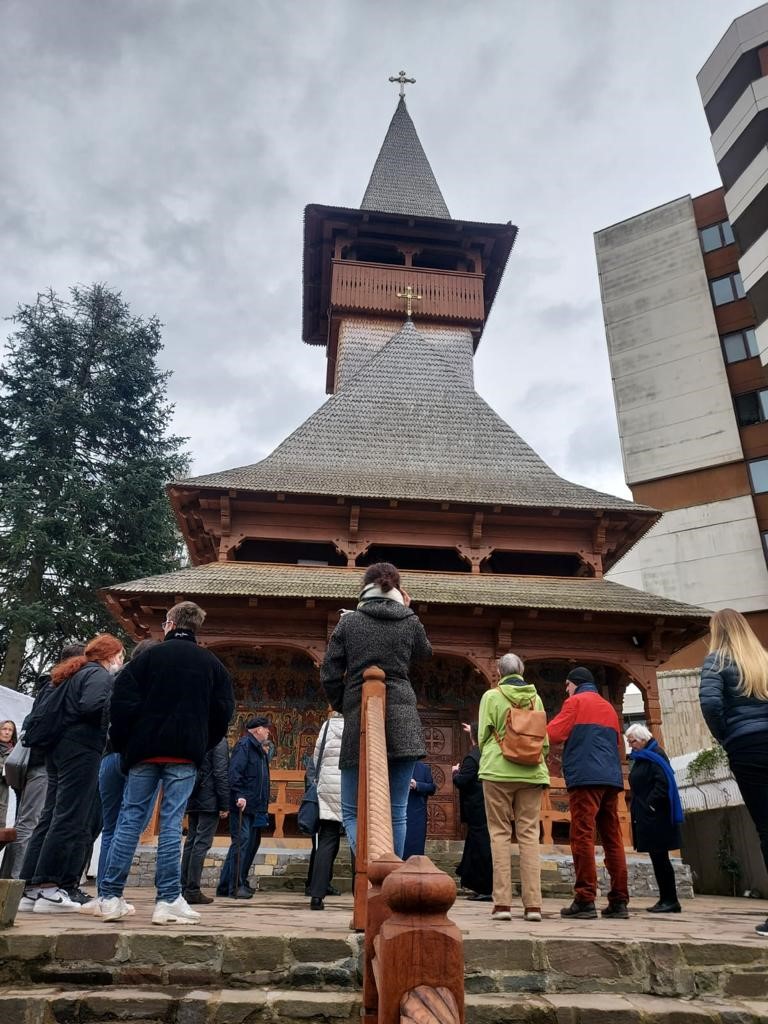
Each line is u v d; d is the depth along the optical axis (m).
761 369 36.28
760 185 32.09
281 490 16.97
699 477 36.25
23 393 28.78
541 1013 3.74
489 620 15.45
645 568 36.00
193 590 14.52
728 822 13.49
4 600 24.69
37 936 4.02
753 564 33.91
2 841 4.37
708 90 35.12
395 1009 1.84
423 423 21.67
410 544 17.78
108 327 31.09
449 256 30.92
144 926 4.52
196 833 7.66
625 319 40.56
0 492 25.77
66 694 5.87
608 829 6.80
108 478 28.48
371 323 28.08
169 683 5.12
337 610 14.91
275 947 4.07
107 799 6.37
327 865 7.34
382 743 4.11
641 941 4.34
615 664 15.62
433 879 1.97
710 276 38.97
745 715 5.44
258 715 15.64
